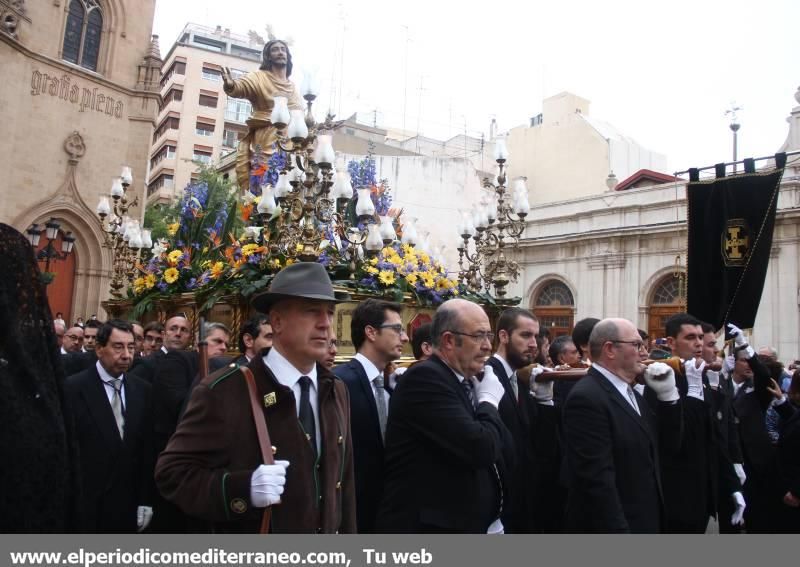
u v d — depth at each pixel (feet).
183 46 143.74
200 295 18.47
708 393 14.21
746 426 17.04
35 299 5.59
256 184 25.88
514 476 12.11
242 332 13.19
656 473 10.78
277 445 7.11
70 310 67.97
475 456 8.91
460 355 9.87
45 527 5.23
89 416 12.26
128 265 26.94
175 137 140.56
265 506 6.57
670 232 64.08
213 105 145.38
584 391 10.54
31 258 5.67
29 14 65.36
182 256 21.09
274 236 17.49
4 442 5.01
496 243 26.43
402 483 9.51
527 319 12.96
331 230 20.13
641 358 12.14
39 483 5.18
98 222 69.77
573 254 72.33
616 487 10.18
